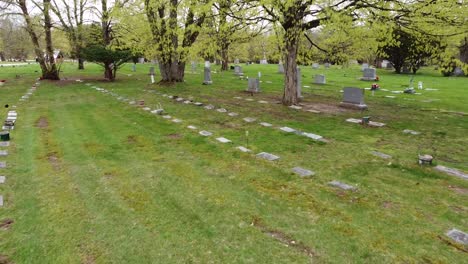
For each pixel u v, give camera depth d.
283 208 4.96
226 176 6.23
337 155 7.38
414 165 6.68
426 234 4.23
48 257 3.82
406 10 10.13
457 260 3.71
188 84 20.80
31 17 23.17
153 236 4.24
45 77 24.22
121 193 5.51
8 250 3.94
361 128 9.84
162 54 19.34
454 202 5.10
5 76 27.05
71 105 13.88
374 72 24.31
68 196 5.39
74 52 26.00
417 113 12.21
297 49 14.05
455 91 18.88
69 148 7.99
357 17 10.06
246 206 5.03
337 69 35.84
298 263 3.69
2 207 4.98
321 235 4.23
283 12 10.45
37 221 4.59
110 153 7.64
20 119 11.13
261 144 8.23
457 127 10.04
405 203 5.08
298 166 6.71
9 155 7.37
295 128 9.80
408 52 30.41
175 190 5.62
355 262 3.70
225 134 9.21
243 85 20.69
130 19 18.77
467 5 9.39
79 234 4.29
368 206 4.99
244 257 3.80
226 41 14.21
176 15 16.91
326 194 5.42
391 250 3.91
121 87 19.78
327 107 13.20
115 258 3.80
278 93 17.28
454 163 6.88
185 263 3.71
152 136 9.09
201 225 4.50
